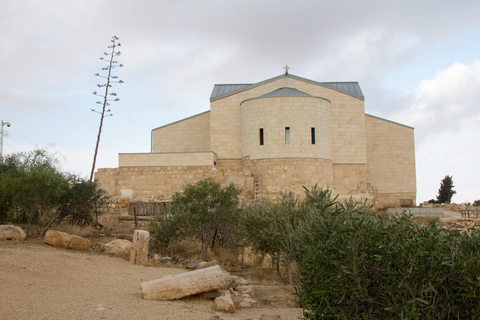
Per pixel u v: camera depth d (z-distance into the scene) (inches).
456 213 1749.5
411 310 300.8
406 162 1766.7
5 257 588.7
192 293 492.1
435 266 317.1
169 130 1798.7
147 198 1374.3
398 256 318.3
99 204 1126.4
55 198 891.4
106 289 502.9
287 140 1507.1
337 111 1651.1
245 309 511.8
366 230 325.4
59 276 539.2
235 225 971.3
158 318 394.9
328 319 338.3
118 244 786.8
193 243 1035.9
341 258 328.8
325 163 1534.2
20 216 929.5
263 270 862.5
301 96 1509.6
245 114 1579.7
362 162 1631.4
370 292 330.0
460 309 323.0
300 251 391.9
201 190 981.8
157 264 739.4
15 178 860.6
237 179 1461.6
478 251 331.6
